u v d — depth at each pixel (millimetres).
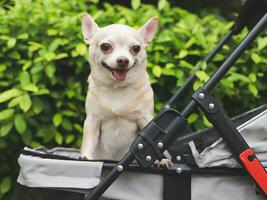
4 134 1730
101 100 1430
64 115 1823
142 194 1302
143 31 1467
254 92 1774
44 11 1891
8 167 1882
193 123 1853
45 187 1271
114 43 1390
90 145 1432
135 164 1298
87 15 1462
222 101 1885
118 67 1354
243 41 1301
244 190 1314
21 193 1331
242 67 1842
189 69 1835
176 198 1299
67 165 1275
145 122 1437
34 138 1830
